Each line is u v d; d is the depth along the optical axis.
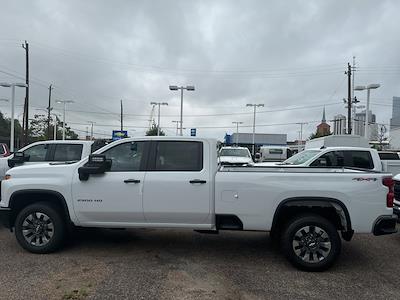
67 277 5.58
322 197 6.10
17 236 6.73
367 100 30.27
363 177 6.11
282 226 6.44
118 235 8.02
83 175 6.55
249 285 5.43
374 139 68.56
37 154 11.35
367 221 6.07
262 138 76.62
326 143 19.06
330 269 6.19
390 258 6.84
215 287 5.33
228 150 19.53
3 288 5.16
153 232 8.31
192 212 6.35
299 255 6.07
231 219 6.34
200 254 6.83
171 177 6.41
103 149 6.73
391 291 5.32
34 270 5.86
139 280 5.51
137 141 6.68
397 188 8.29
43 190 6.69
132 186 6.46
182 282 5.47
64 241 7.04
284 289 5.32
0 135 70.38
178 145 6.56
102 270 5.90
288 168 6.78
